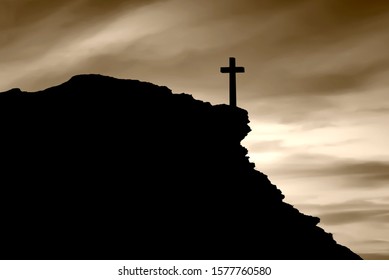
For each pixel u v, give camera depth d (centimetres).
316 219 6372
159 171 6106
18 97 6825
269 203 6212
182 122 6556
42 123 6519
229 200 5994
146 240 5453
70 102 6731
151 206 5762
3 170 6012
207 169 6228
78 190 5850
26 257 5209
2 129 6431
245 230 5741
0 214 5578
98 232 5472
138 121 6531
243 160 6525
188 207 5822
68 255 5241
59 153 6219
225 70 6569
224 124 6562
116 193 5844
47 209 5659
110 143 6322
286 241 5822
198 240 5538
